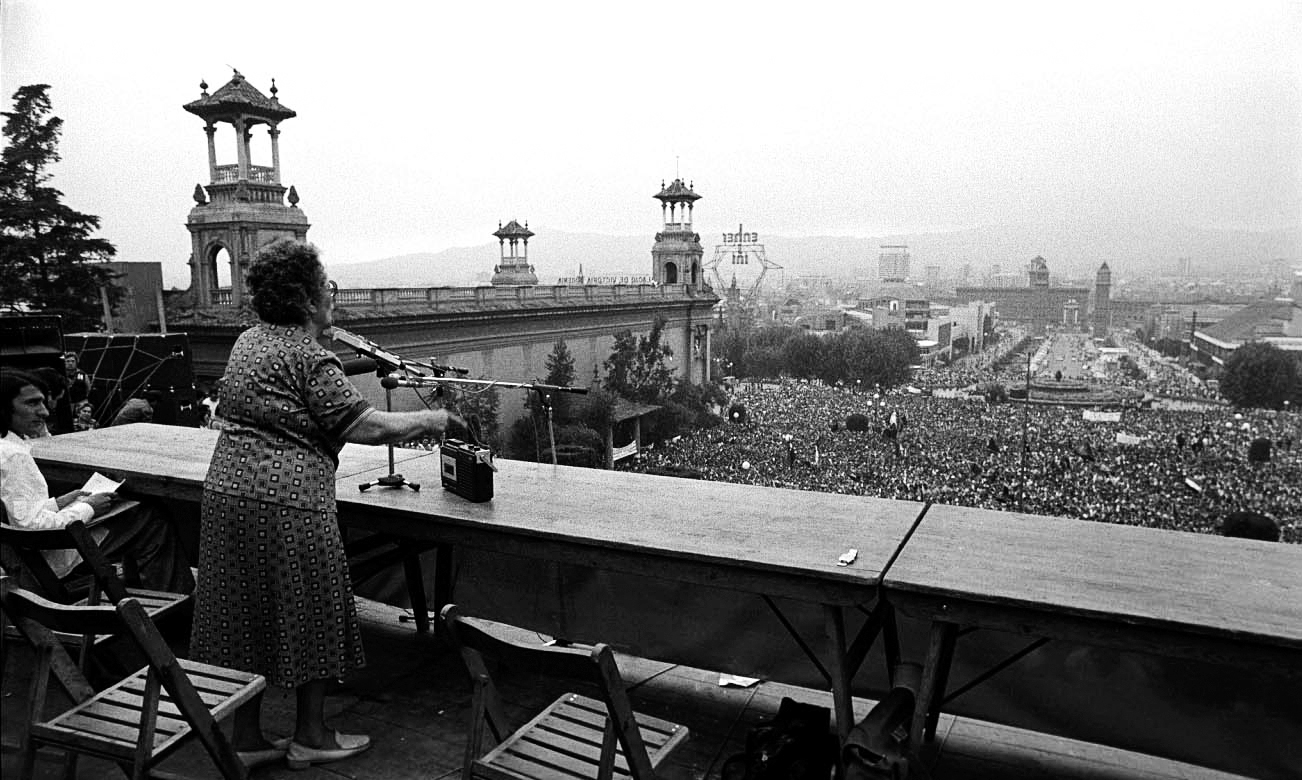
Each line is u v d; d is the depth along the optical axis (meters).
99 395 8.62
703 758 3.05
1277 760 2.59
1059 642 2.87
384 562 3.78
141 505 4.04
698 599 3.47
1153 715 2.75
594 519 3.18
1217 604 2.26
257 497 2.73
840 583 2.53
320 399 2.78
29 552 3.21
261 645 2.81
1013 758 3.04
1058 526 3.09
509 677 3.74
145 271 14.36
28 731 2.43
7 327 5.78
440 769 2.97
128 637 2.17
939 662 2.50
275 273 2.82
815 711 2.83
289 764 2.96
